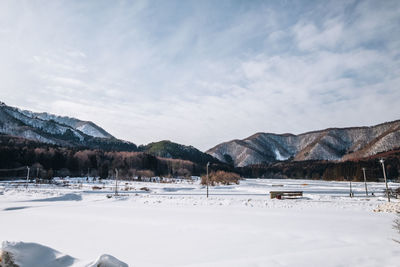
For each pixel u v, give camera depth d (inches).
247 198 1215.6
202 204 884.6
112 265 171.2
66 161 4279.0
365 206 823.1
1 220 550.6
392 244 309.3
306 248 303.3
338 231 402.0
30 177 3127.5
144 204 890.7
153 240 365.7
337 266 225.0
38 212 679.7
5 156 3474.4
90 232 424.2
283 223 486.3
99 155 4987.7
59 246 335.0
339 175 5762.8
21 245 171.2
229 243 341.1
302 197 1251.8
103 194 1455.5
